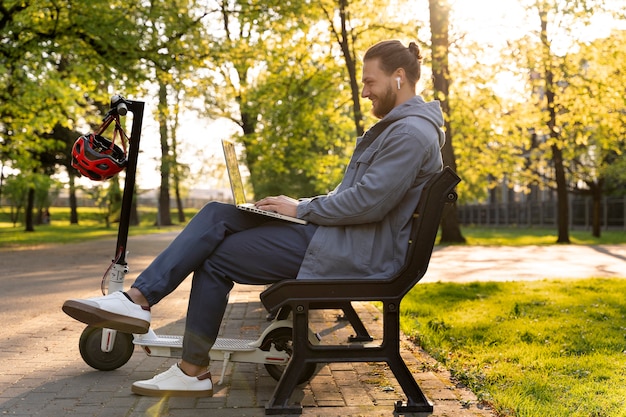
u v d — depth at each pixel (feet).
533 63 57.98
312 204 11.36
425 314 23.75
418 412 11.13
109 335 13.99
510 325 20.84
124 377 13.67
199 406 11.55
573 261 53.52
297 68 67.51
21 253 62.18
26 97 68.64
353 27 61.98
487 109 72.64
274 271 11.37
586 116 65.51
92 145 12.36
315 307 16.53
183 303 26.61
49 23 56.85
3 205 245.04
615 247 76.02
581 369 14.57
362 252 11.22
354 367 14.78
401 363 11.18
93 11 54.34
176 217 253.85
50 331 19.84
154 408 11.36
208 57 59.11
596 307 25.23
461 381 13.52
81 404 11.64
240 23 59.98
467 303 26.58
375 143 11.53
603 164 101.65
